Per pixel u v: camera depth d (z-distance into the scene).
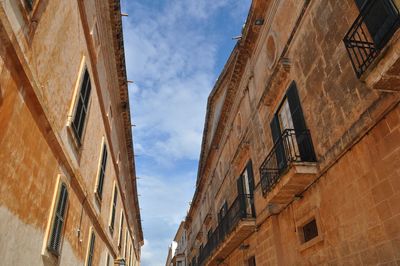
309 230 7.40
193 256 28.25
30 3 4.60
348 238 5.61
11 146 4.45
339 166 6.03
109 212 13.75
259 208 10.29
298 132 7.55
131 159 19.81
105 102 11.55
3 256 4.41
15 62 4.34
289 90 8.28
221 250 13.38
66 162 7.00
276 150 8.63
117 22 10.34
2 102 4.06
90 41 8.42
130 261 25.95
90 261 10.34
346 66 5.90
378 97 4.97
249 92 12.25
